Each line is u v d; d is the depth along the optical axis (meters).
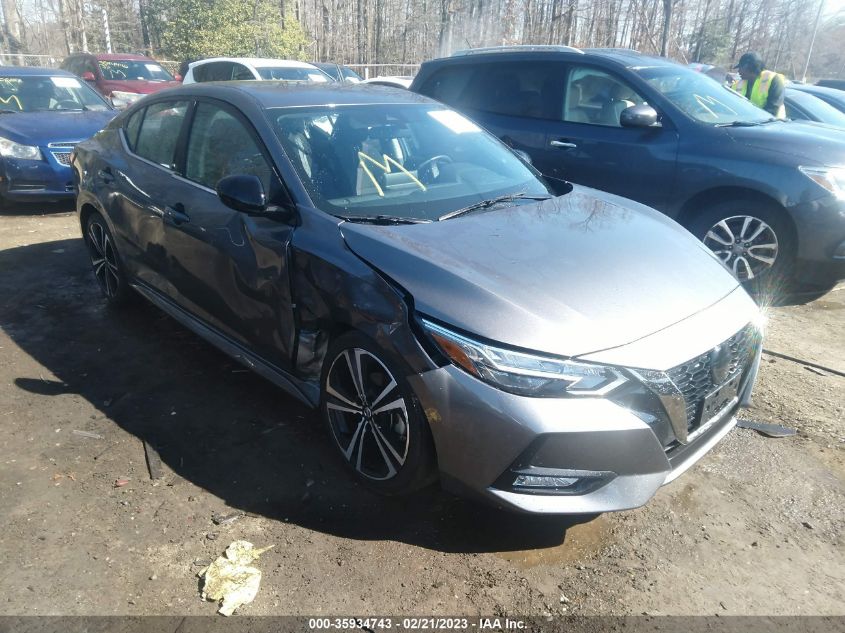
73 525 2.73
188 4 21.23
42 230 7.04
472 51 6.73
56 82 8.69
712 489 3.04
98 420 3.50
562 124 5.95
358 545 2.66
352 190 3.24
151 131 4.29
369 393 2.82
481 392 2.40
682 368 2.52
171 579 2.48
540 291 2.57
